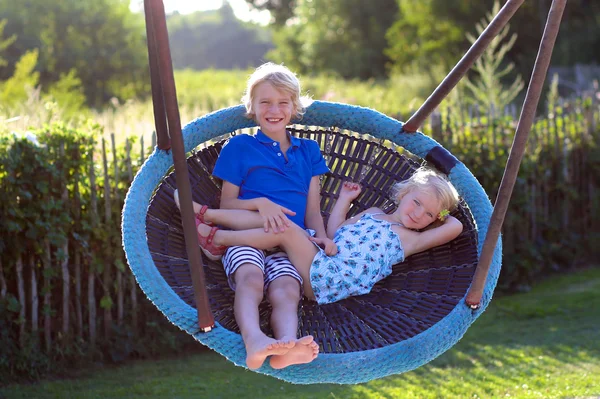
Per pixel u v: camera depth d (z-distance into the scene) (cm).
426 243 313
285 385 459
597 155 759
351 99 1121
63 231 488
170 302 265
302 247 299
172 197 314
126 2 2189
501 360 487
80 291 508
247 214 306
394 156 350
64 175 492
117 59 2105
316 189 336
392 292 310
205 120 328
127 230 283
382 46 2853
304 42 3297
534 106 253
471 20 2134
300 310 297
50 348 493
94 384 465
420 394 429
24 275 493
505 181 259
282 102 319
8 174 463
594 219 767
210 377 477
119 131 636
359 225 321
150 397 434
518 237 679
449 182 324
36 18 2069
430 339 267
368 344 276
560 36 2002
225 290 295
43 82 1992
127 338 520
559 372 454
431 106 333
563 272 721
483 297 284
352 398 428
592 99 789
